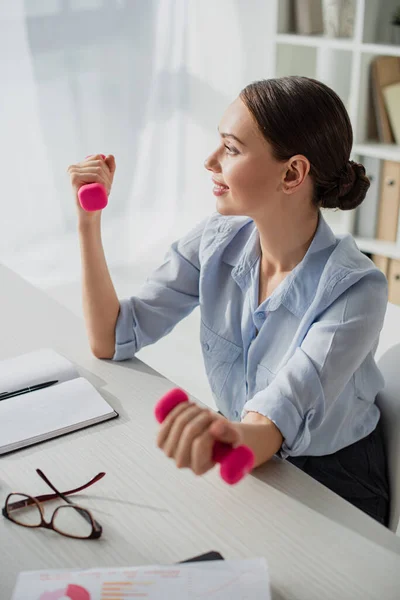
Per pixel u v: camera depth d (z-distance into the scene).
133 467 1.03
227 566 0.83
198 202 3.77
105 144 3.53
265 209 1.17
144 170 3.64
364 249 2.76
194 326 3.04
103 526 0.92
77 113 3.42
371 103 2.75
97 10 3.31
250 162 1.14
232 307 1.32
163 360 2.78
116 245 3.52
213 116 3.69
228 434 0.83
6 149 3.33
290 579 0.84
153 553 0.88
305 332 1.18
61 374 1.23
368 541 0.90
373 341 1.17
